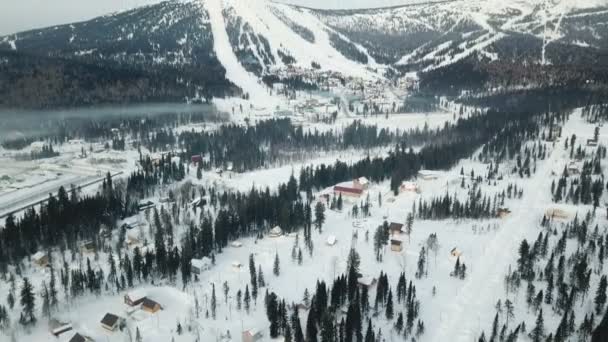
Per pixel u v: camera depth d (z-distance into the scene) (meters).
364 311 106.69
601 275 116.94
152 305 111.50
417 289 116.31
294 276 125.88
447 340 98.69
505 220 157.12
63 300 117.75
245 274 128.50
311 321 96.56
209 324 106.19
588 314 102.75
